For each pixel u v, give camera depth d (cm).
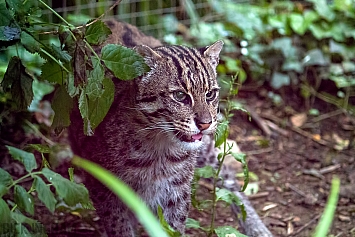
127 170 570
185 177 588
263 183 778
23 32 460
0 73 705
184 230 612
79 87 454
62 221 654
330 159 838
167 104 539
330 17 991
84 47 452
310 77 1001
